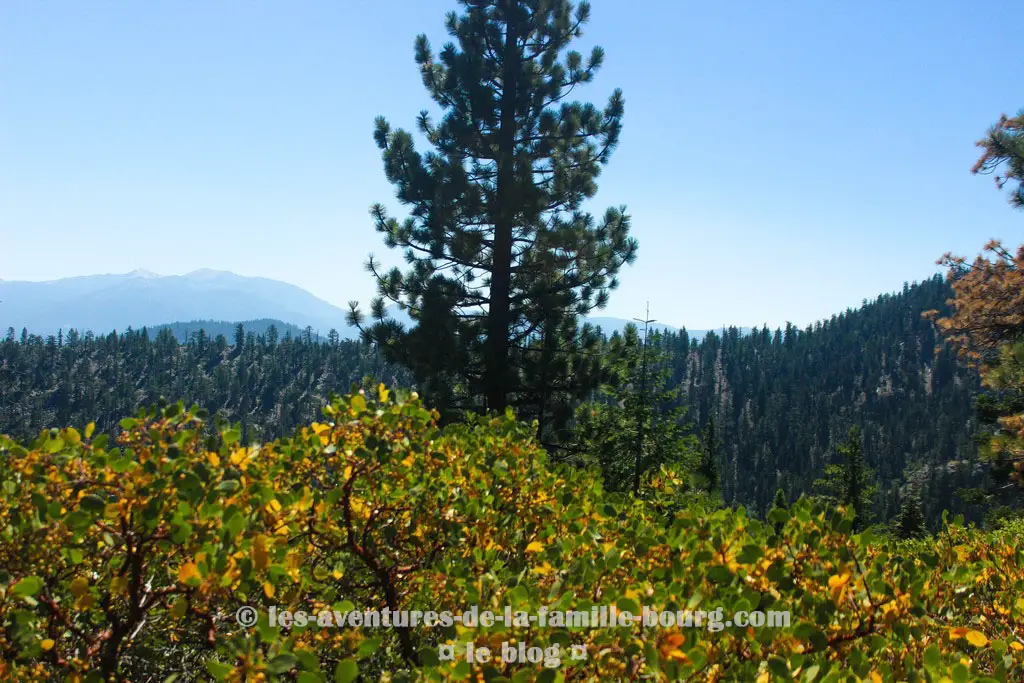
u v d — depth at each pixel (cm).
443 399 1415
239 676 172
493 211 1428
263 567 197
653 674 176
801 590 225
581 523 331
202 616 207
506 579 254
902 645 241
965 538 401
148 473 212
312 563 277
